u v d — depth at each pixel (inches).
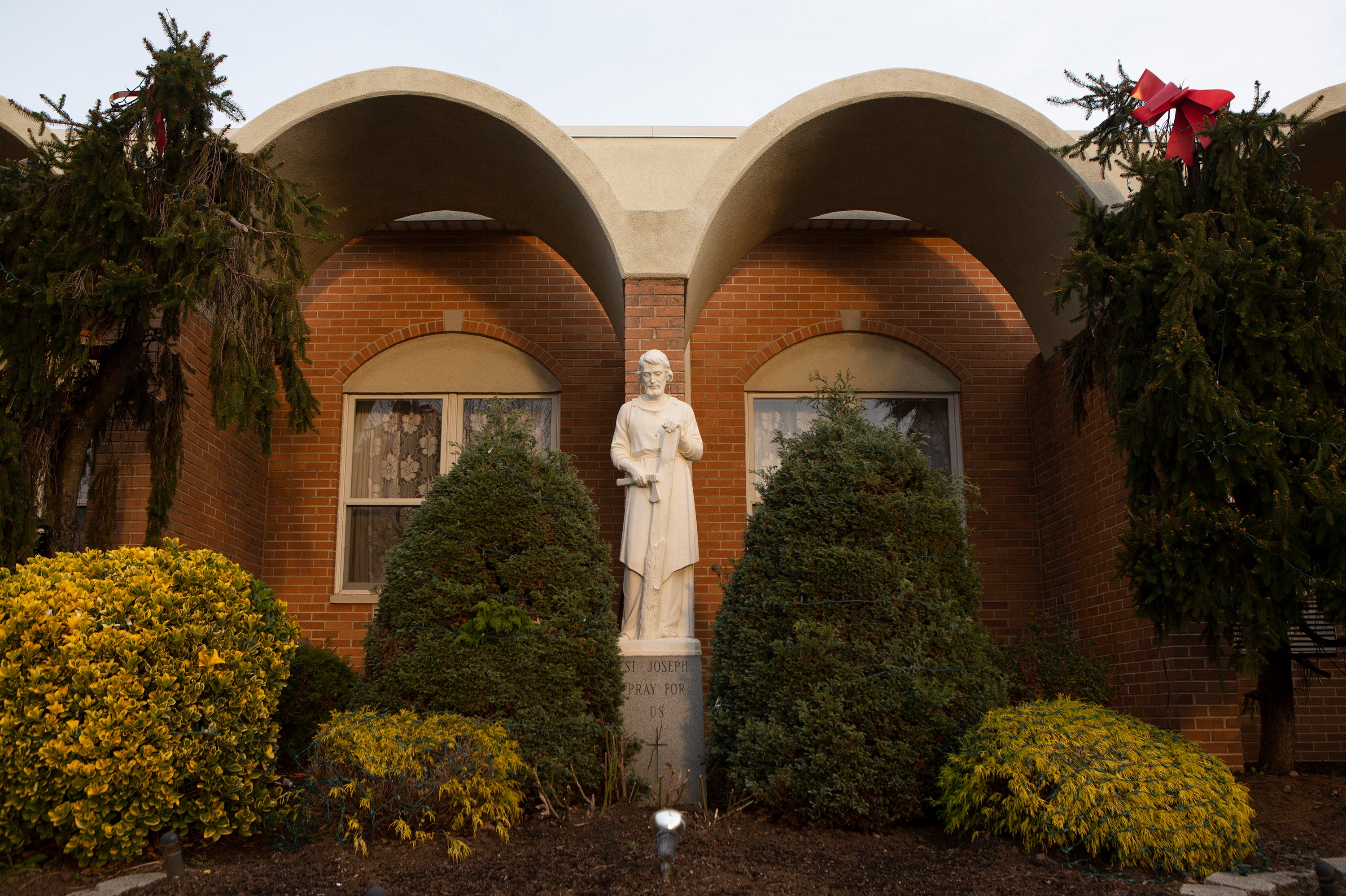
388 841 206.8
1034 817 205.0
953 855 208.2
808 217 403.2
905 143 352.8
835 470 255.4
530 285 423.2
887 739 230.7
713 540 398.6
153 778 191.6
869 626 240.1
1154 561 240.1
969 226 391.9
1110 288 269.9
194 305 252.1
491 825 214.7
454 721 225.0
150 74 258.8
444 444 413.4
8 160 284.4
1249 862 204.4
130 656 192.5
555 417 418.3
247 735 206.7
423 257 424.8
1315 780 274.4
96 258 252.1
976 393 419.2
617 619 262.8
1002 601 399.2
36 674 187.0
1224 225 259.3
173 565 214.2
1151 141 289.1
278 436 404.8
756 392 420.8
